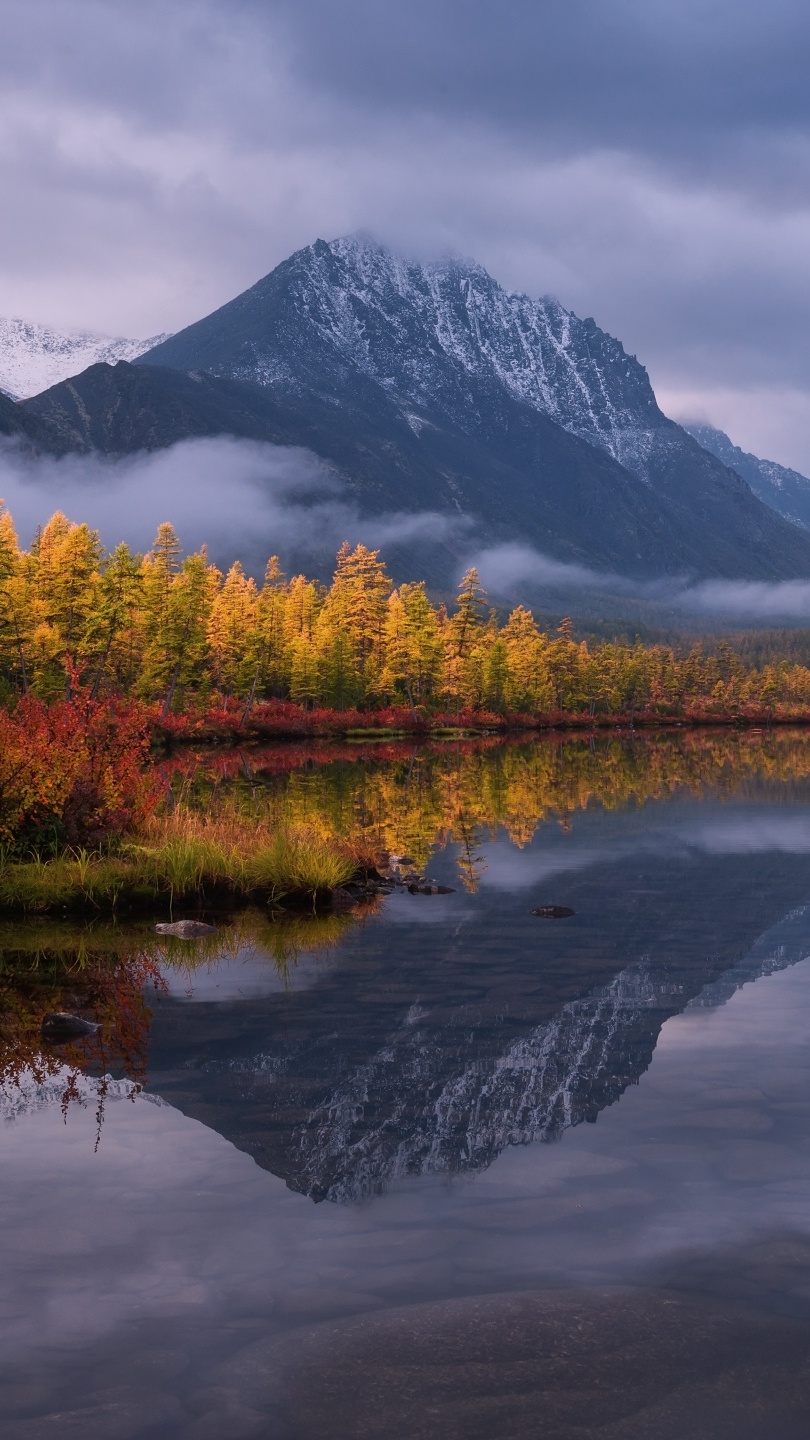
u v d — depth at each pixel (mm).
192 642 73000
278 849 14430
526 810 24594
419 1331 3738
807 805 25312
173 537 79812
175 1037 7480
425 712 96938
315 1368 3518
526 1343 3660
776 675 160250
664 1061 6809
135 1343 3682
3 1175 5090
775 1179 4988
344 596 97312
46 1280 4098
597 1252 4301
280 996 8664
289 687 93938
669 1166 5152
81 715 15875
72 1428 3230
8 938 11523
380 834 20078
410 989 8820
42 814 14766
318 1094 6227
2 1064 6871
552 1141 5469
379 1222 4578
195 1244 4398
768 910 12203
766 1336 3699
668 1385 3420
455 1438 3176
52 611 63156
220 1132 5637
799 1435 3188
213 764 44875
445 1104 6051
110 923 12477
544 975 9250
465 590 106562
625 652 142250
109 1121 5812
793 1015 7863
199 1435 3201
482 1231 4496
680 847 17750
